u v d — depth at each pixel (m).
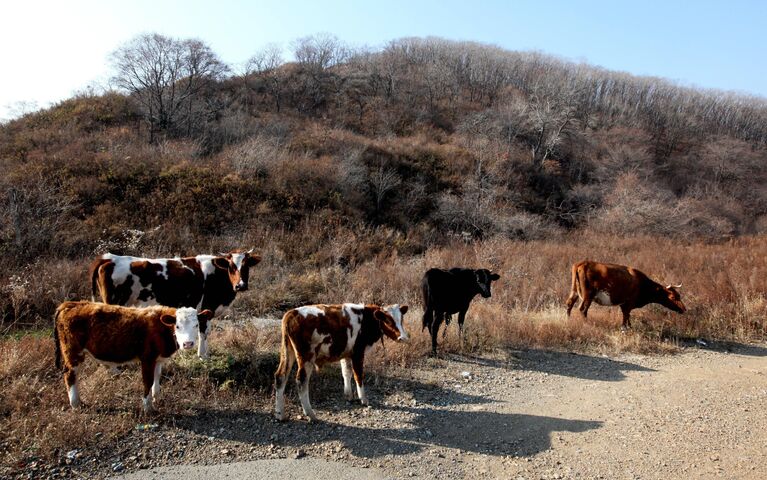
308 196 25.55
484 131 47.31
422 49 87.69
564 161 47.53
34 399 6.40
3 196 18.31
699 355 10.62
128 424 6.07
